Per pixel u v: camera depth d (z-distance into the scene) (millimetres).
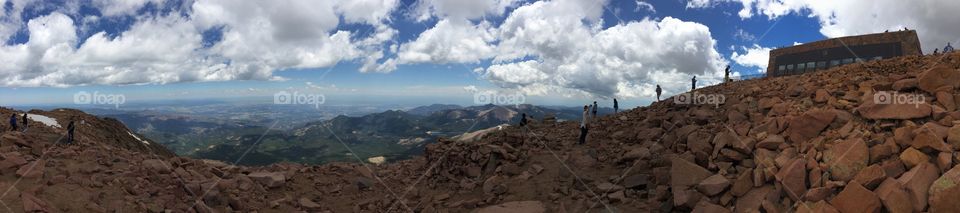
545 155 17781
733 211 9680
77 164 14562
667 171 12516
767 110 15281
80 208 10945
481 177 17062
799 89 16312
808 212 8281
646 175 13477
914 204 7543
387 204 15570
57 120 28156
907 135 9094
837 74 18859
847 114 11469
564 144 19672
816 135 11141
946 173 7617
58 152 15969
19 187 11359
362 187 18422
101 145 19031
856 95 13531
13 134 17547
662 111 21516
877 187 8180
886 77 14547
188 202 13438
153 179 14359
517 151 18234
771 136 11797
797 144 11125
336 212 15195
